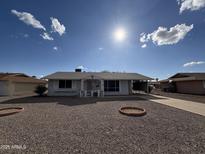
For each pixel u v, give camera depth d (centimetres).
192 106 1077
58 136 471
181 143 419
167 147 393
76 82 1933
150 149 381
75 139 447
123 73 2345
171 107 1032
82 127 568
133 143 419
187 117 740
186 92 2492
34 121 650
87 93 1847
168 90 2944
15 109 936
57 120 670
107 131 524
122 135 485
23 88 2570
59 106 1056
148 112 863
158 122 646
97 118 712
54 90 1897
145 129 549
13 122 634
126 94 2052
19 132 507
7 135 477
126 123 629
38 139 445
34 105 1102
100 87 1955
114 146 398
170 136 476
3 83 2214
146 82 2327
